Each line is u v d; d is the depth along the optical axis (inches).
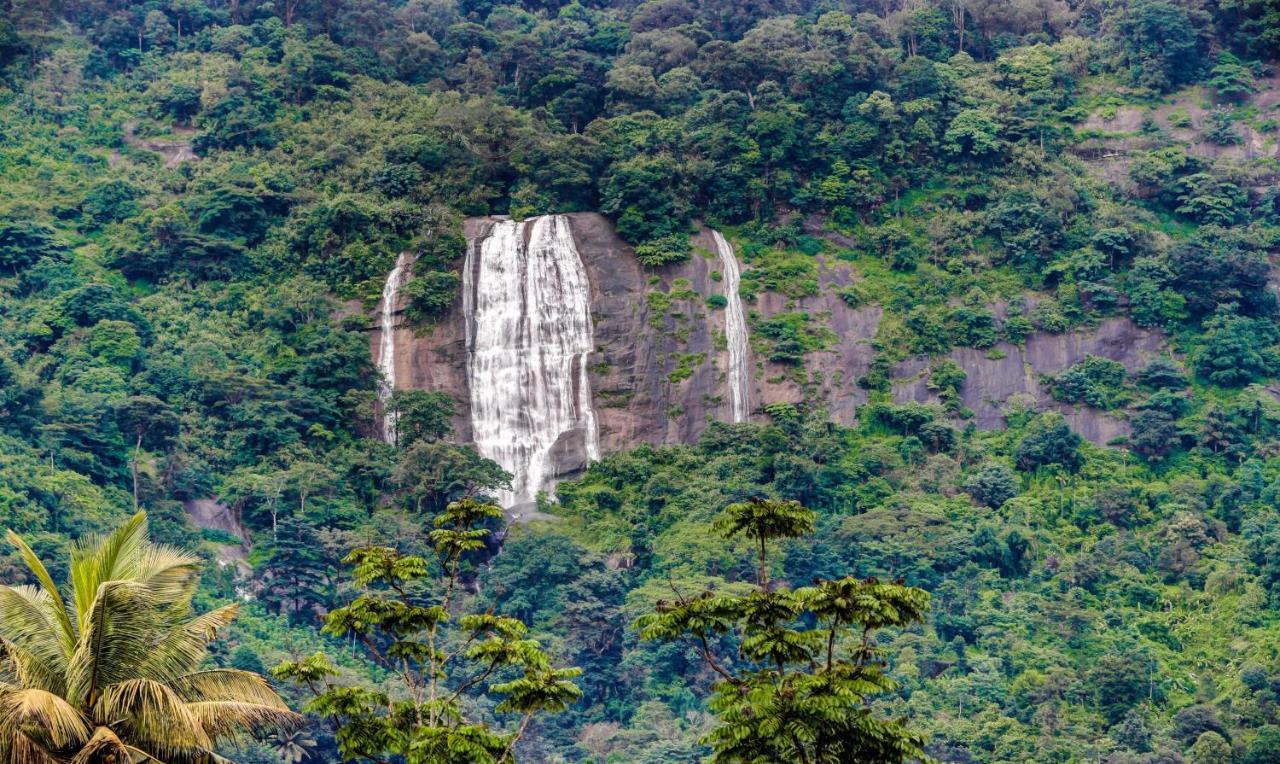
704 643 2970.0
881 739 2721.5
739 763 2768.2
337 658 7057.1
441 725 3132.4
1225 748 6806.1
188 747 2977.4
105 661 2962.6
